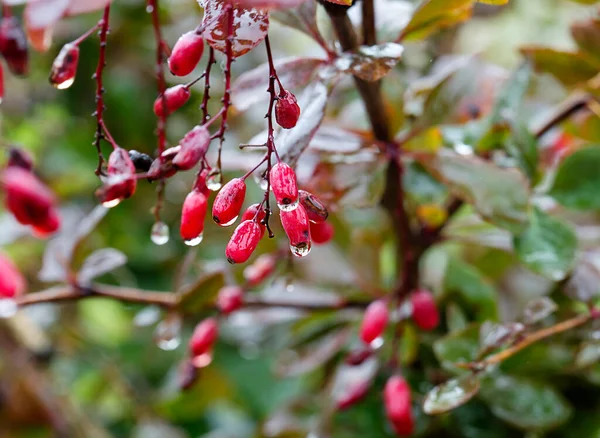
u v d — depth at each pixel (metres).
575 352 0.44
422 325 0.44
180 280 0.46
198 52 0.36
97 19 0.68
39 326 0.72
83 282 0.44
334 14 0.39
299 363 0.50
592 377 0.46
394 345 0.44
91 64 0.70
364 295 0.48
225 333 0.66
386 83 0.44
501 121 0.45
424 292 0.44
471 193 0.42
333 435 0.48
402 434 0.43
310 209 0.37
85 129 0.72
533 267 0.43
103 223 0.68
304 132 0.38
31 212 0.37
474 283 0.48
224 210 0.36
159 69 0.38
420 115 0.43
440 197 0.46
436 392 0.41
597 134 0.49
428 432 0.48
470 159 0.43
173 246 0.71
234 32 0.36
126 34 0.69
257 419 0.68
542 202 0.47
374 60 0.39
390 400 0.43
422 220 0.47
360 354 0.46
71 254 0.44
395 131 0.44
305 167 0.41
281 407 0.50
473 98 0.48
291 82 0.40
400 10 0.43
